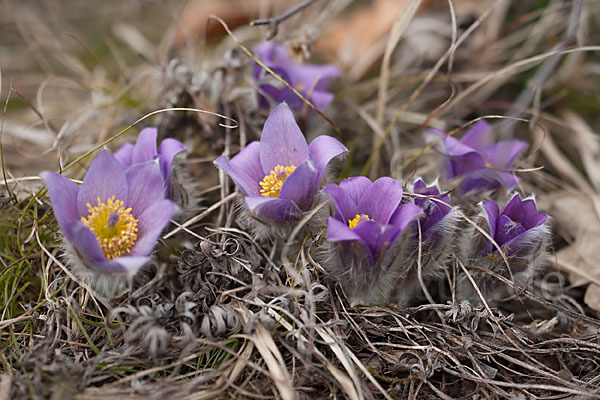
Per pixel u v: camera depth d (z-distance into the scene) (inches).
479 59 27.0
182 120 23.9
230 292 20.6
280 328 20.3
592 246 22.7
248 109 23.7
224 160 20.5
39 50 27.8
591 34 27.6
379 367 20.2
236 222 21.6
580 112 26.4
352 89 26.0
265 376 19.9
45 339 20.1
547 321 21.2
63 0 34.2
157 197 20.4
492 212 20.6
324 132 23.9
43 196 22.1
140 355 19.9
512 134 24.1
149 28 32.5
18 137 25.3
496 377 20.5
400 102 26.4
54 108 26.5
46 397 19.3
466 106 26.1
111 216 19.9
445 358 20.5
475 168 22.1
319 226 20.9
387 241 19.8
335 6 27.2
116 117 25.0
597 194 24.0
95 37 31.8
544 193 24.2
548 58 25.0
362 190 20.4
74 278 20.5
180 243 21.2
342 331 20.3
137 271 19.9
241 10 30.0
